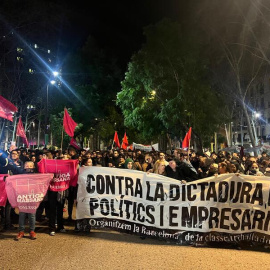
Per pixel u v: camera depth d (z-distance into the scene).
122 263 6.12
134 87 31.12
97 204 8.11
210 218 7.54
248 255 6.77
